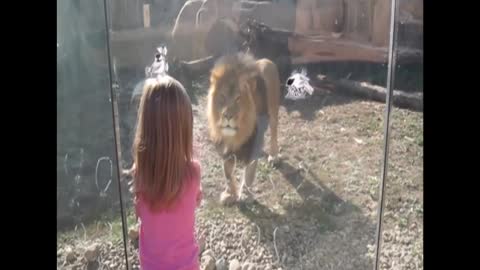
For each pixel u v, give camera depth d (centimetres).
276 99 289
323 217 261
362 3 289
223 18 291
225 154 278
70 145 259
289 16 292
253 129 279
